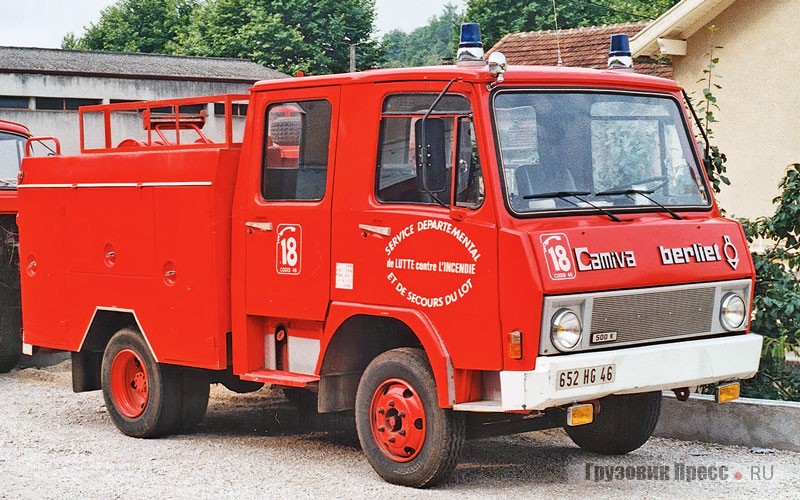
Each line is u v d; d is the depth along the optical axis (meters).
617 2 38.72
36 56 36.50
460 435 7.48
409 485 7.69
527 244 6.89
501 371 7.00
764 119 16.61
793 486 7.68
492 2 41.12
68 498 7.48
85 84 34.00
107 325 10.02
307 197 8.23
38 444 9.26
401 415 7.66
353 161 7.91
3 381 12.69
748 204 16.84
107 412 10.75
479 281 7.10
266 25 49.91
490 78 7.20
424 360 7.59
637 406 8.50
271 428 10.09
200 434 9.80
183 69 37.88
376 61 52.09
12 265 12.91
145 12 72.12
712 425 9.01
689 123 8.20
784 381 9.83
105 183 9.59
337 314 7.96
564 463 8.49
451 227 7.26
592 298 7.02
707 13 16.89
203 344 8.84
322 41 50.78
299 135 8.30
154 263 9.20
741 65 16.80
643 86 7.95
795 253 9.99
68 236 9.99
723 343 7.60
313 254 8.13
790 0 16.25
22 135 14.24
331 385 8.22
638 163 7.78
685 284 7.50
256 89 8.60
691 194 7.99
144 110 9.62
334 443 9.38
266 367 8.69
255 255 8.53
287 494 7.54
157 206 9.13
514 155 7.21
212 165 8.72
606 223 7.31
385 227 7.65
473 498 7.38
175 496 7.50
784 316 9.66
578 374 6.91
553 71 7.54
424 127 7.09
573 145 7.50
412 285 7.50
